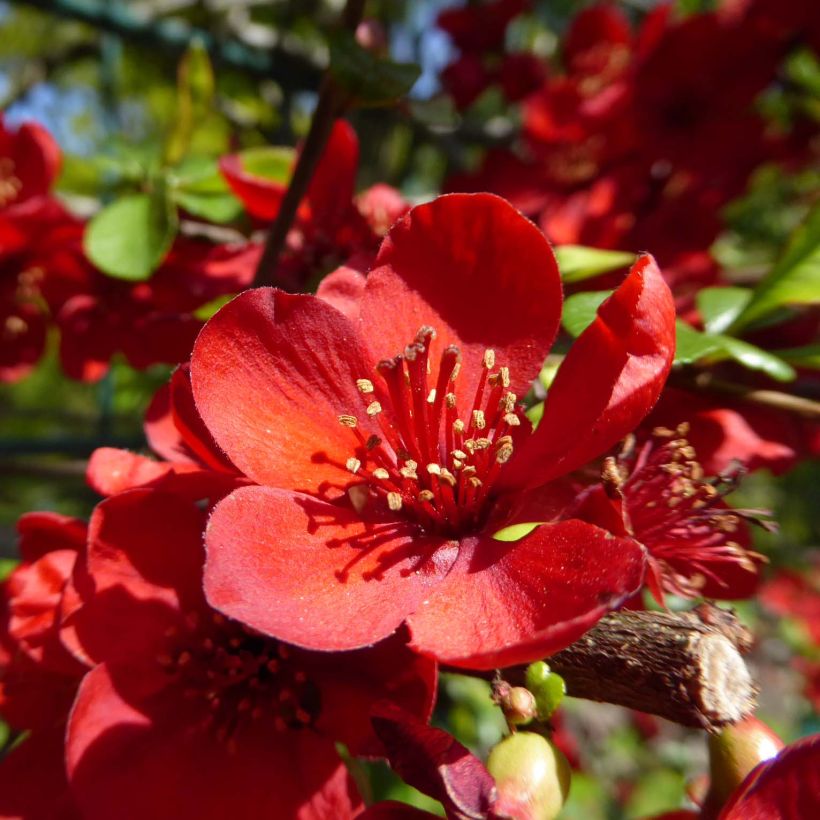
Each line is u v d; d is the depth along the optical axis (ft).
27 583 0.27
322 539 0.23
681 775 0.92
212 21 0.71
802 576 0.98
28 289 0.43
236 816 0.24
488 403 0.25
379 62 0.29
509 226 0.25
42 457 0.71
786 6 0.51
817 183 0.75
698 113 0.54
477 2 0.72
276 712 0.25
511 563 0.23
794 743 0.21
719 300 0.34
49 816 0.27
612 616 0.22
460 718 0.57
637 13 0.84
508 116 0.77
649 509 0.26
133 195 0.41
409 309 0.25
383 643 0.24
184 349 0.38
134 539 0.25
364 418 0.25
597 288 0.34
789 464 0.32
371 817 0.22
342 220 0.37
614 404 0.22
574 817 0.76
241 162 0.38
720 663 0.21
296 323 0.24
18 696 0.28
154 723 0.25
